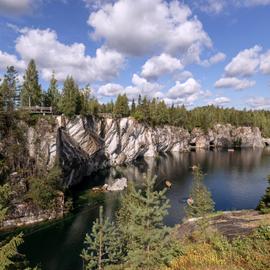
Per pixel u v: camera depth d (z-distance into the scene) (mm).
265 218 26547
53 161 56625
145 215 12734
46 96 82875
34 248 35375
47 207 46750
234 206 53688
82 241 37344
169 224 43000
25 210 44406
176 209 50875
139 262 12586
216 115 188500
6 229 41344
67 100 73625
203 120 170000
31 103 73500
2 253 11570
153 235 12711
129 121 110500
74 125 76625
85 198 58281
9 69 54406
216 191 64312
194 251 16922
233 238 19125
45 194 46562
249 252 14805
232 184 70812
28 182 48531
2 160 47688
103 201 56156
